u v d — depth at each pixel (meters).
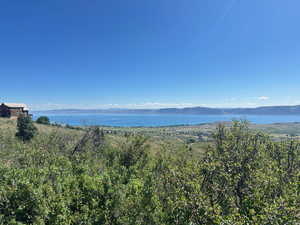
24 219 10.39
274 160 12.01
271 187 9.38
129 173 17.55
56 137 35.50
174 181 10.80
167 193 11.62
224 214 8.80
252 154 11.57
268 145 13.28
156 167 17.89
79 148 27.77
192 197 8.53
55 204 10.91
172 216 9.54
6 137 41.50
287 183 9.74
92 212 11.16
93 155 26.02
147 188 12.12
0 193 10.59
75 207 11.96
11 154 23.50
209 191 9.80
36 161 20.20
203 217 7.96
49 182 12.56
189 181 9.48
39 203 10.50
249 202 8.98
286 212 6.85
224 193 9.79
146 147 23.56
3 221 9.66
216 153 12.16
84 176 14.09
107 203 11.60
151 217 10.52
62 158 20.33
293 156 12.26
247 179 10.27
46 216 10.32
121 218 11.01
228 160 11.23
